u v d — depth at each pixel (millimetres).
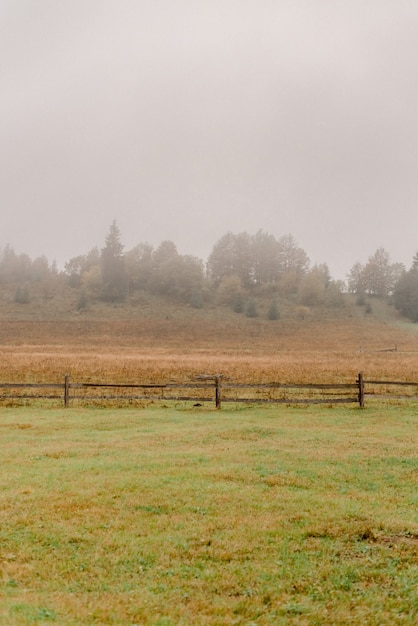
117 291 174375
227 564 7305
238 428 18047
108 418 20766
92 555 7543
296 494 10359
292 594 6520
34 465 12688
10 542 8000
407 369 43344
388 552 7699
